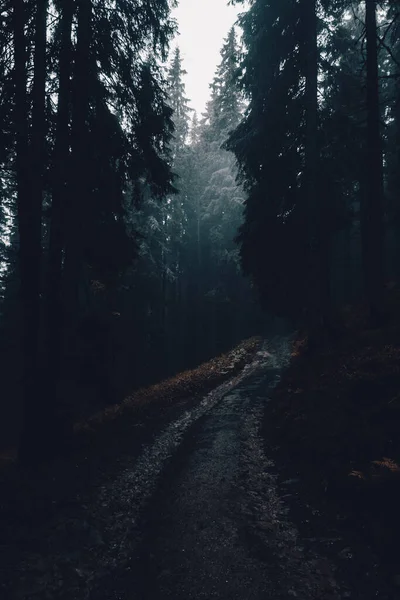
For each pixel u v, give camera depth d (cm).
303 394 1038
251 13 1652
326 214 1692
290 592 420
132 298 3069
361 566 449
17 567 460
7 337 2823
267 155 1723
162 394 1648
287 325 4003
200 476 775
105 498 686
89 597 426
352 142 1688
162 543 540
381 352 1018
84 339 1705
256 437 987
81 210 1055
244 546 518
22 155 932
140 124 1232
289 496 646
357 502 569
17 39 920
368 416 746
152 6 1189
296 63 1617
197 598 420
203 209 4472
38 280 969
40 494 668
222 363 2358
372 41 1359
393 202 2394
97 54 1099
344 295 3797
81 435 1091
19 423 2331
